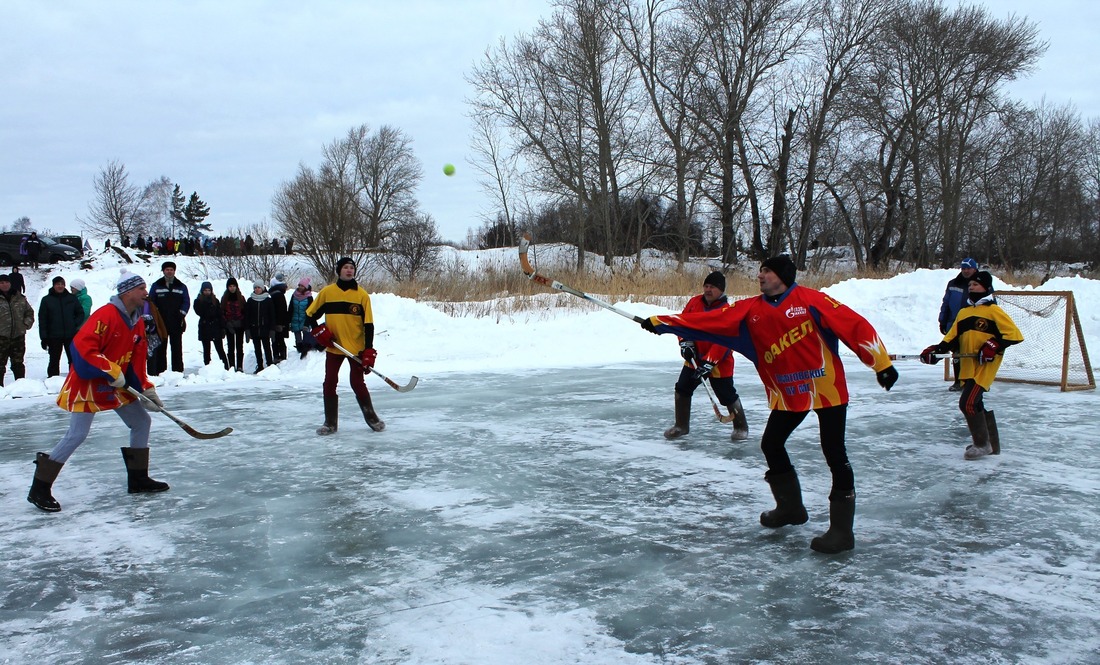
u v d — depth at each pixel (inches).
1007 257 1920.5
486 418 356.8
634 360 589.3
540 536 196.2
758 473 257.1
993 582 164.7
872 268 1517.0
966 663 130.1
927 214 1713.8
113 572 175.0
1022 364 530.6
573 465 268.5
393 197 2237.9
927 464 265.6
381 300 675.4
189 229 3538.4
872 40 1457.9
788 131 1545.3
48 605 157.8
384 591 162.2
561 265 1273.4
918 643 137.3
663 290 894.4
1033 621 146.0
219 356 576.4
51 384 460.8
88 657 135.2
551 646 136.9
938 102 1525.6
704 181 1429.6
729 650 134.9
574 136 1477.6
